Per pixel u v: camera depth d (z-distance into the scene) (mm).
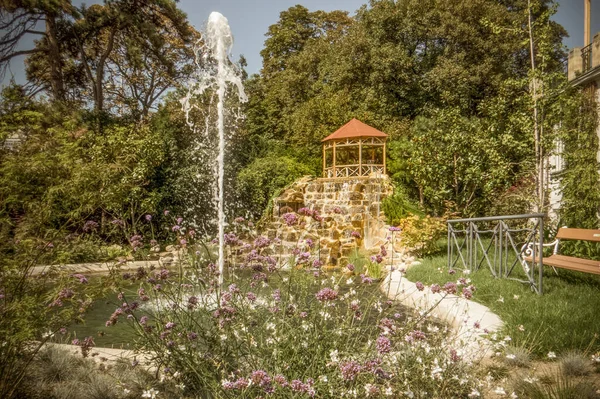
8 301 2898
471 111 23891
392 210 14594
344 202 15141
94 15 19891
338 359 2699
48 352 3773
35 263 3084
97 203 3432
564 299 5668
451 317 5277
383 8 25109
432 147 13312
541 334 4383
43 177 3146
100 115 17922
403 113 24828
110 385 3307
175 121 20625
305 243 3850
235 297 3213
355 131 17000
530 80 10281
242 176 18422
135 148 15172
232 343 3051
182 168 17938
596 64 11227
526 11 10203
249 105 25562
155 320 3406
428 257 10938
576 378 3576
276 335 2945
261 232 15195
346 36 25875
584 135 10055
